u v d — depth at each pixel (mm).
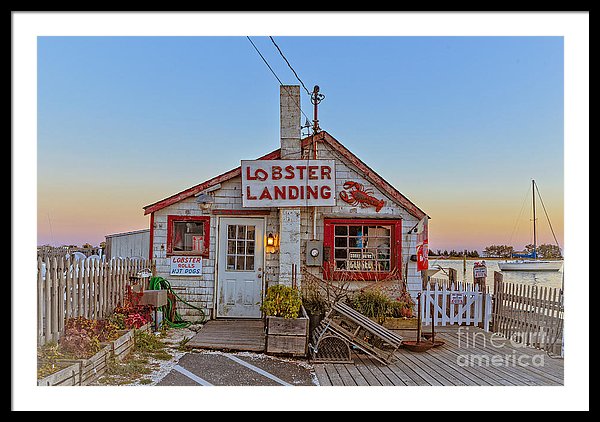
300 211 10672
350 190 11000
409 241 10961
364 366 7617
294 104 10562
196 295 10938
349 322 8367
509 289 10250
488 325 10867
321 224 10883
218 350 8266
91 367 6051
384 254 10969
